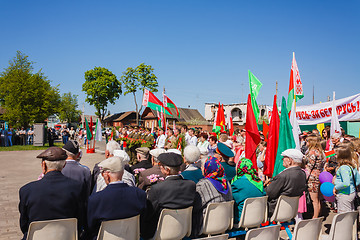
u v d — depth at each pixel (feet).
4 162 50.24
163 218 11.30
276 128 18.65
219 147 16.02
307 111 39.01
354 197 15.64
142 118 215.10
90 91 229.04
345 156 15.72
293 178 14.28
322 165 18.49
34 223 9.34
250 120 19.27
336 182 15.81
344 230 12.57
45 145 93.61
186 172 15.08
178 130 43.80
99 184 14.16
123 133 54.75
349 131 49.03
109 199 10.34
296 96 22.13
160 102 46.85
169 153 12.32
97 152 71.51
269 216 14.64
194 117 242.17
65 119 266.57
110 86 234.79
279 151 18.25
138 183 15.35
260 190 14.33
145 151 18.85
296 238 12.19
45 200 10.27
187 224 12.06
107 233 10.12
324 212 22.58
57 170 11.02
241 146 30.68
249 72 22.27
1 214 21.06
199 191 12.93
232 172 15.85
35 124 87.40
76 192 10.91
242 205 13.98
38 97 111.24
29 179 34.83
